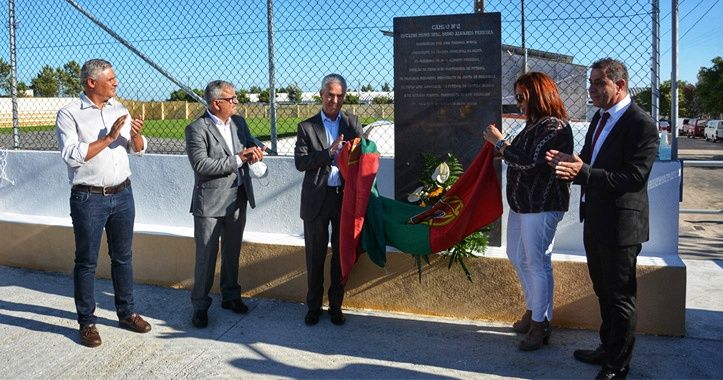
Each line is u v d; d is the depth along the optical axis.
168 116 6.02
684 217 11.29
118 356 3.95
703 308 4.62
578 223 4.51
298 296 4.88
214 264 4.46
